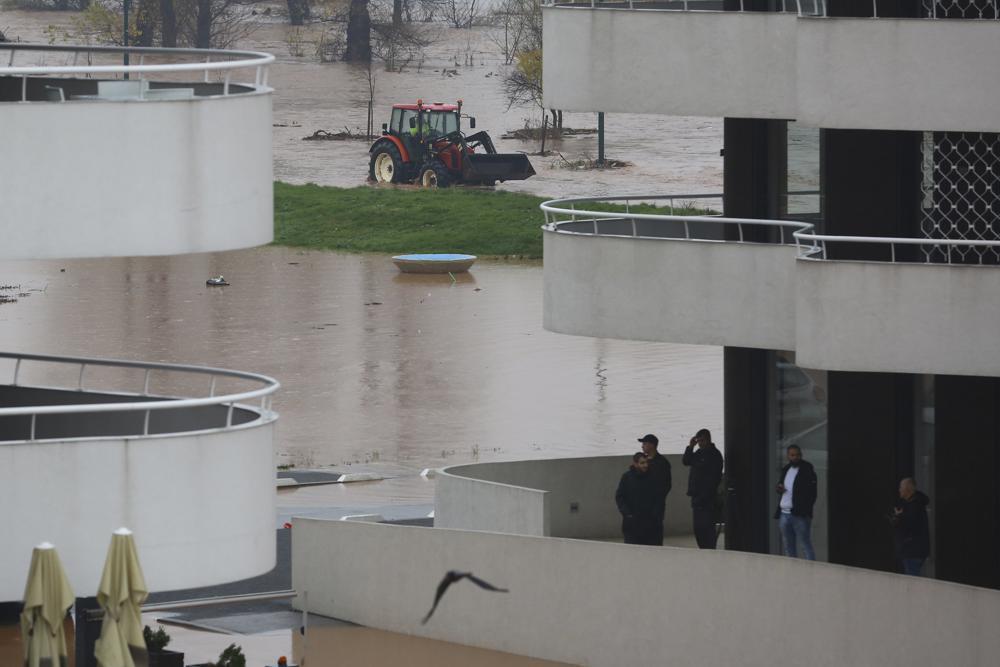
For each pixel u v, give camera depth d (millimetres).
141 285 138375
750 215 58719
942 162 53281
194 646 56375
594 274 56375
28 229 40469
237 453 41906
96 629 47250
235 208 42625
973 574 52875
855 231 54594
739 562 51219
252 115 42938
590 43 56125
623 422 93562
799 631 50000
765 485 58781
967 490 52750
